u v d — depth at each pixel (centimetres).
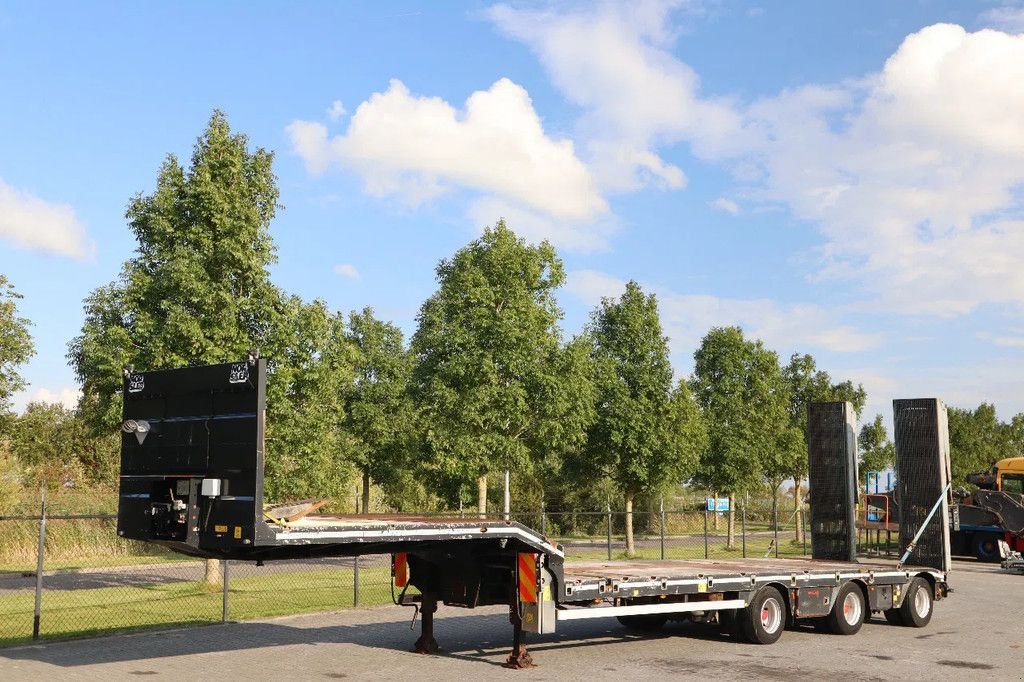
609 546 2473
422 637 1227
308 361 1978
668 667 1130
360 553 1052
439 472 3703
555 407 2678
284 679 1030
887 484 3422
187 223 1925
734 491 3622
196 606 1681
